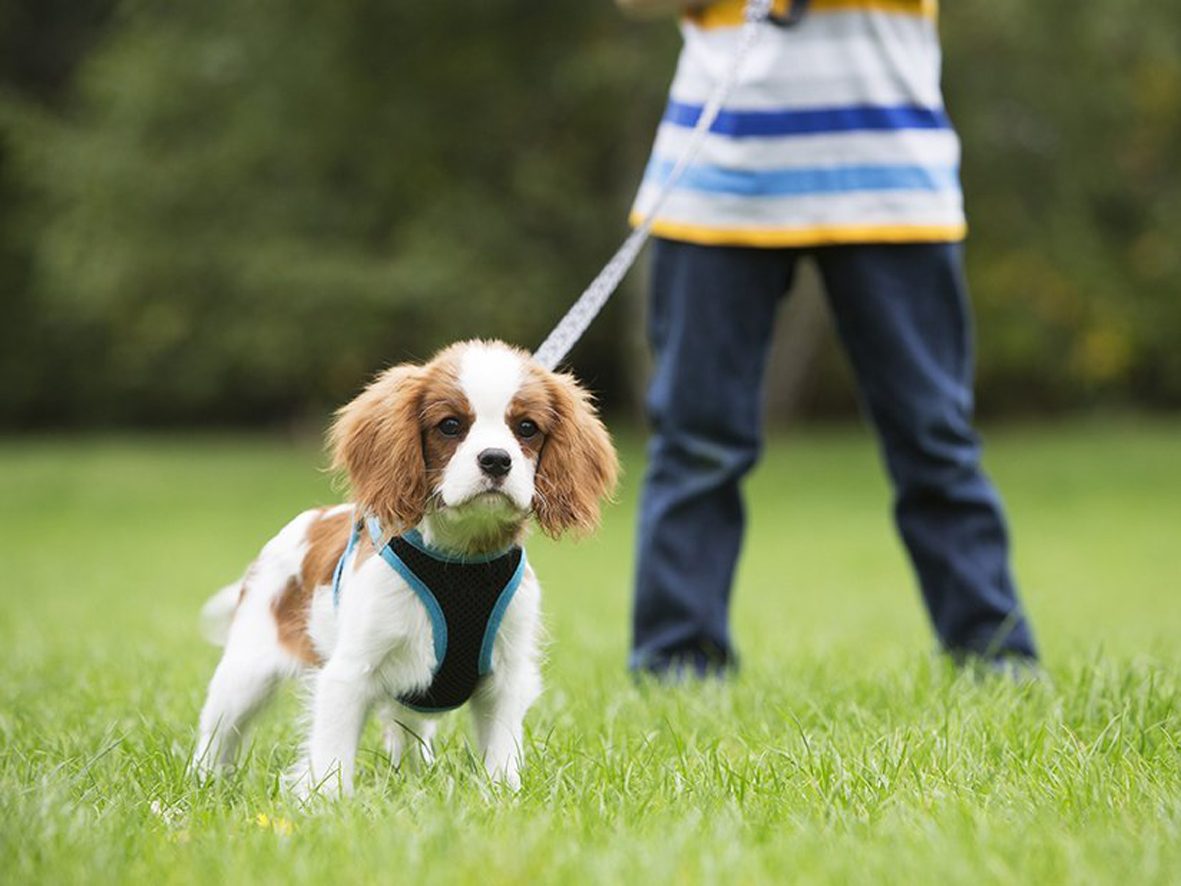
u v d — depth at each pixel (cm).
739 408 650
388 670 461
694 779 438
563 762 466
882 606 1088
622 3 662
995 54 2177
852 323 649
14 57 3300
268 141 2322
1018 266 2561
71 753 498
